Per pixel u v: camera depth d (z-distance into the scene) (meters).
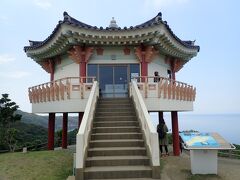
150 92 16.39
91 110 12.41
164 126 17.94
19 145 25.59
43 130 46.53
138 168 9.51
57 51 19.45
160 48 18.92
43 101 18.72
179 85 18.89
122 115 13.95
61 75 20.47
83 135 9.45
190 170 13.25
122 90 18.66
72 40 17.00
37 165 13.10
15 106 28.09
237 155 18.95
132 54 18.89
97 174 9.19
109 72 18.80
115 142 11.17
